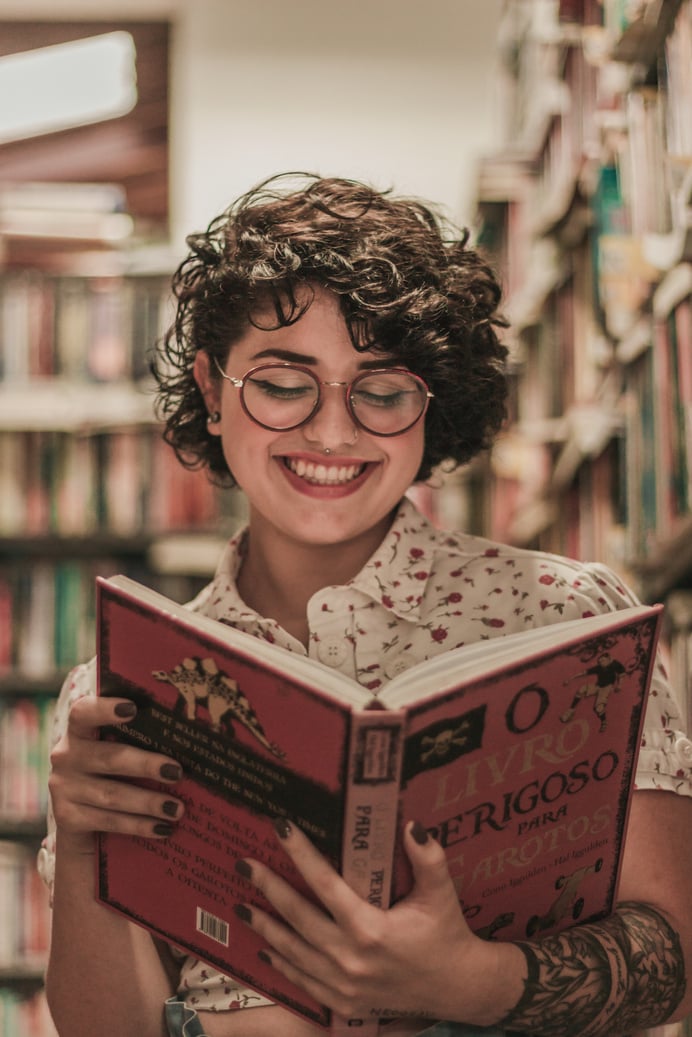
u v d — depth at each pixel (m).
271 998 0.92
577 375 2.73
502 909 0.92
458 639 1.07
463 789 0.85
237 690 0.84
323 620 1.07
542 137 3.06
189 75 4.19
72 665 3.35
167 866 0.95
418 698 0.82
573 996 0.89
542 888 0.92
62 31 4.11
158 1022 1.06
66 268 3.54
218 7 4.21
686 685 1.83
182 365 1.29
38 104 4.07
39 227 3.51
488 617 1.07
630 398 2.24
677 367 1.84
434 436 1.22
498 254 3.47
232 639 0.88
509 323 1.30
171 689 0.88
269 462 1.08
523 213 3.32
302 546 1.12
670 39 1.67
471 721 0.82
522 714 0.85
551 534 3.27
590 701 0.88
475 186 3.36
